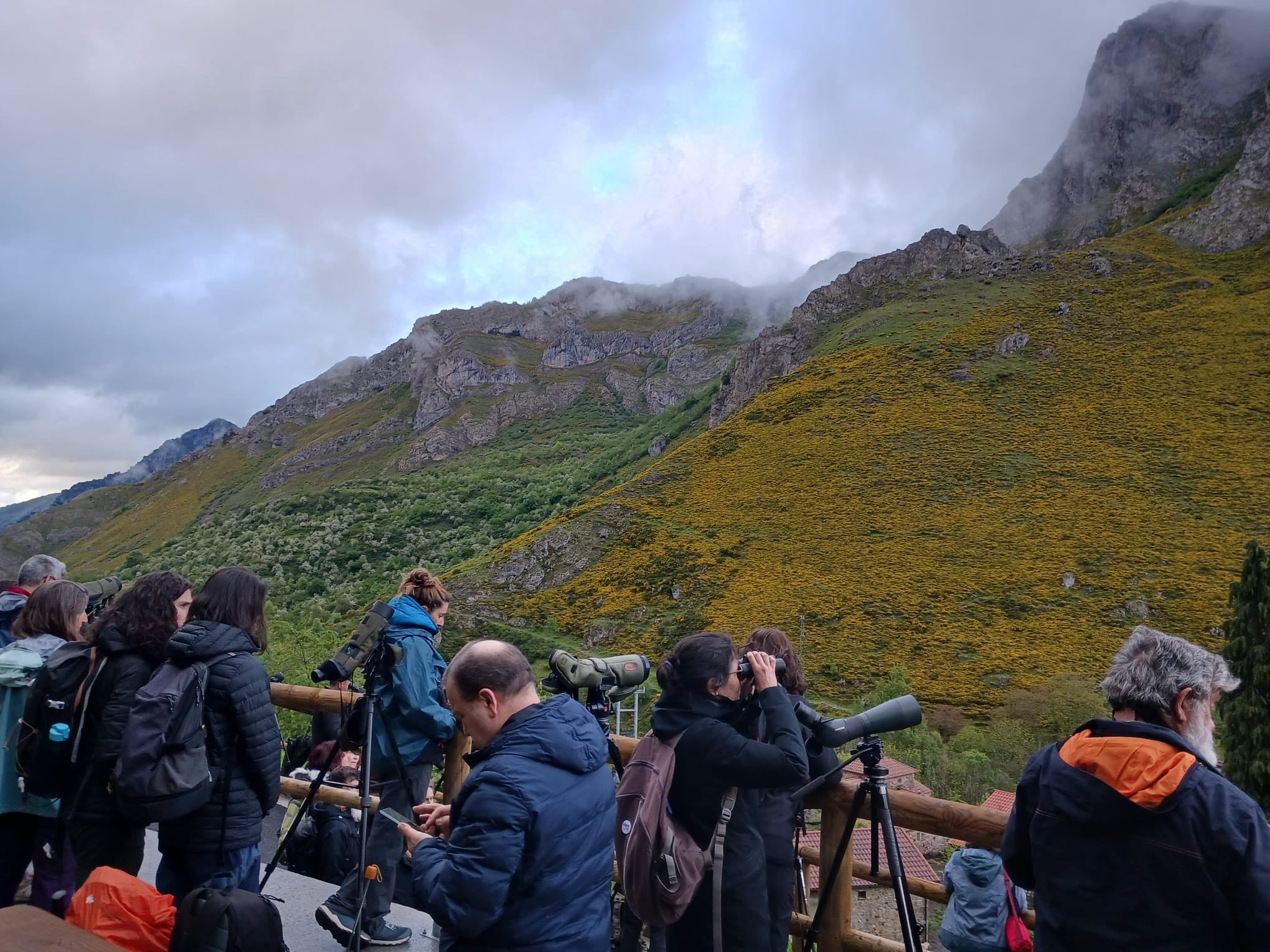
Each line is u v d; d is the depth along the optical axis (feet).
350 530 568.41
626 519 318.45
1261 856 7.50
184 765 11.00
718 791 10.74
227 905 10.14
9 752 13.25
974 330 385.29
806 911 14.01
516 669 9.68
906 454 314.96
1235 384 310.24
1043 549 252.62
